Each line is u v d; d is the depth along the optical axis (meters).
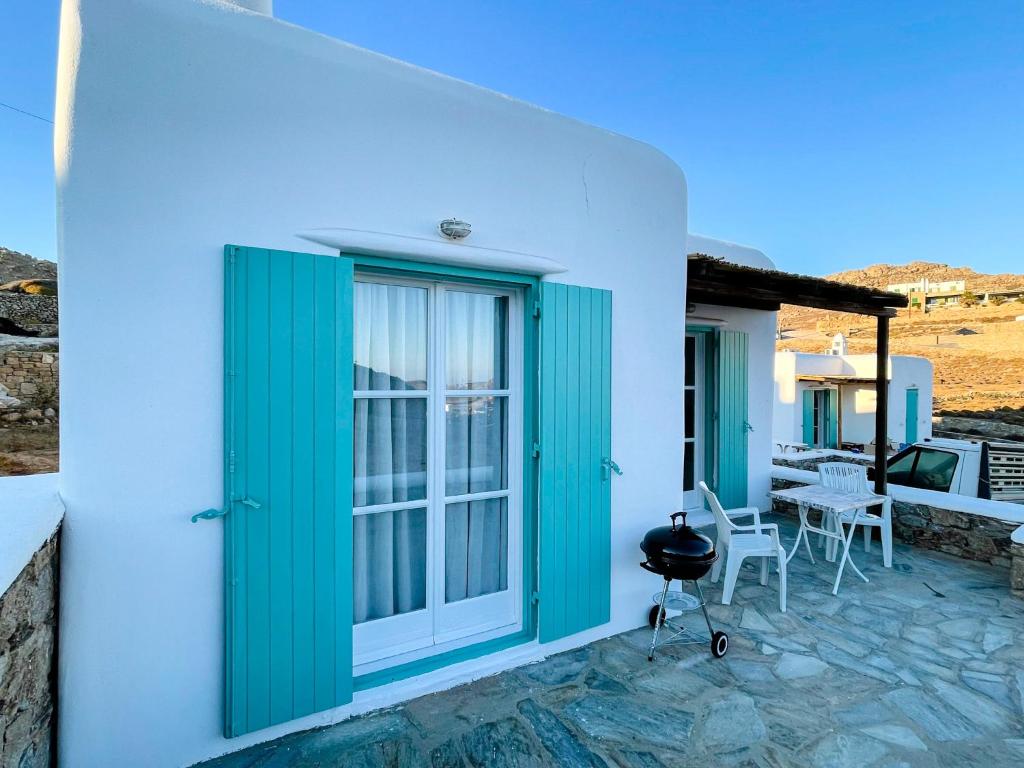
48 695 1.96
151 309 2.15
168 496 2.19
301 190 2.44
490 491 3.23
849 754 2.38
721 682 2.95
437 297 3.04
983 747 2.44
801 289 4.93
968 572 4.75
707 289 4.54
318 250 2.48
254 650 2.33
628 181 3.55
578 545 3.31
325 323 2.49
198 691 2.27
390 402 2.92
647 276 3.65
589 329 3.35
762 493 6.89
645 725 2.57
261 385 2.34
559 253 3.23
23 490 2.15
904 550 5.38
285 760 2.29
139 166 2.12
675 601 3.78
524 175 3.10
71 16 2.04
